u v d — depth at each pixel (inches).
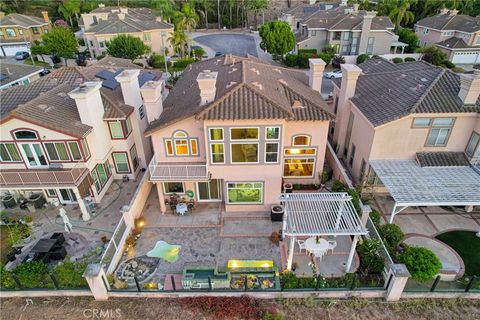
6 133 776.9
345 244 754.8
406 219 829.8
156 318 612.1
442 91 836.0
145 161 1029.2
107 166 964.6
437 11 2915.8
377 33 2190.0
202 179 792.9
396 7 2856.8
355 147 973.8
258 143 764.6
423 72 938.1
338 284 642.8
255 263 697.6
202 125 791.7
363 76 1090.1
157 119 868.0
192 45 2723.9
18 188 790.5
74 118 831.1
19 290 646.5
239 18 3494.1
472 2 2945.4
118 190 962.1
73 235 800.3
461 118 807.1
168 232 806.5
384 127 820.6
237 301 628.1
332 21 2266.2
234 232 802.2
